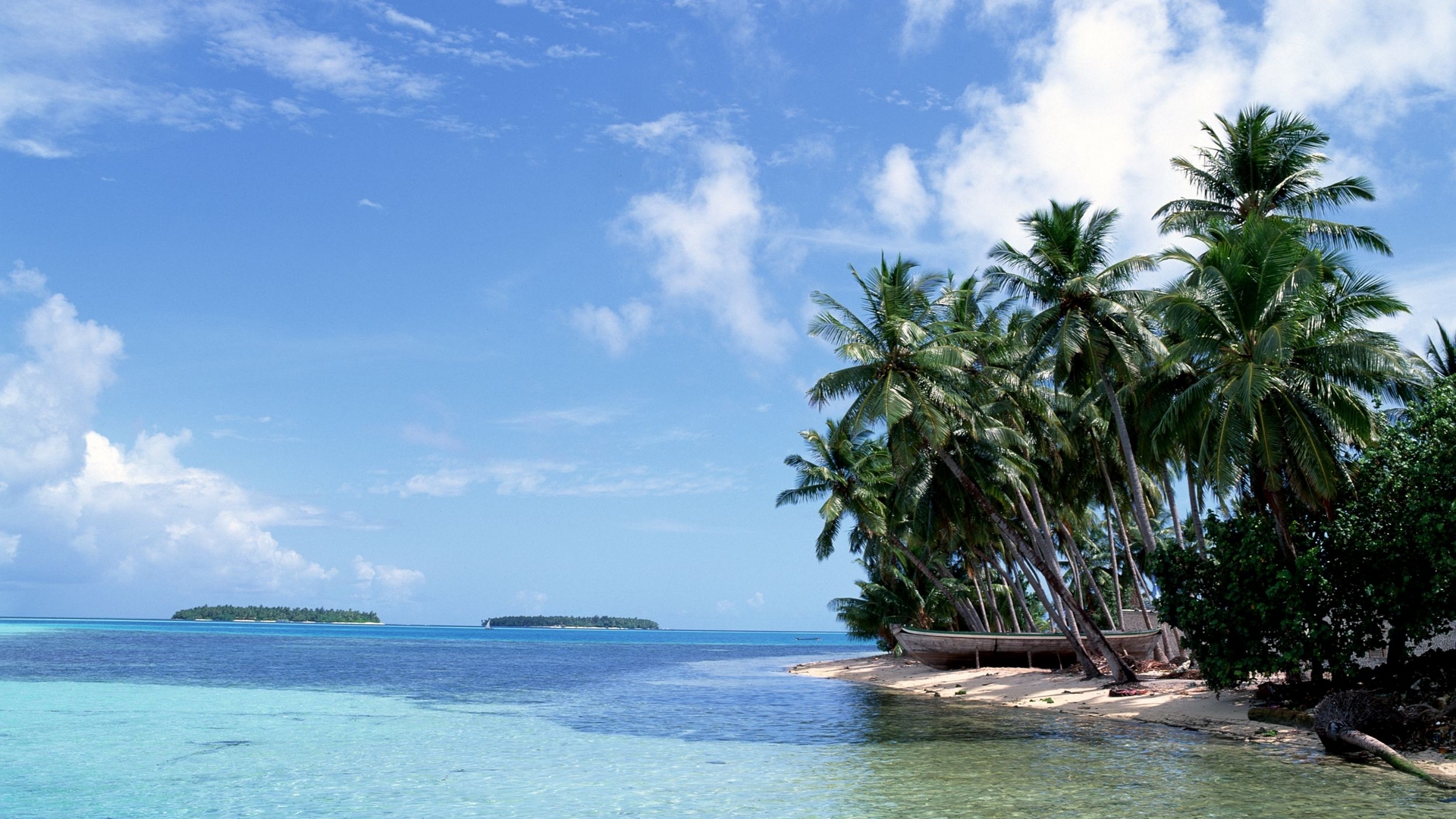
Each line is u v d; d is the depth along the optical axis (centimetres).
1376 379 2455
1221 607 2552
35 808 1622
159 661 6353
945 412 3500
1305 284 2323
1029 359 3450
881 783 1811
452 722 3014
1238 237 2567
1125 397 3381
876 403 3191
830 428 5147
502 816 1557
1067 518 4966
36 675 4722
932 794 1691
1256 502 2753
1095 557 6550
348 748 2369
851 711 3338
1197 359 2644
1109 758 2067
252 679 4834
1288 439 2388
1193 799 1592
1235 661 2502
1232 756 2064
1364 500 2381
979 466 3659
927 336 3406
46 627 18275
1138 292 3362
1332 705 2059
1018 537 3588
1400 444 2323
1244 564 2423
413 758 2223
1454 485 2122
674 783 1862
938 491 3784
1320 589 2370
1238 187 3416
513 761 2158
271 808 1630
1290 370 2445
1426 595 2173
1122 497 4678
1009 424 3938
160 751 2297
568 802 1670
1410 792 1636
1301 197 3306
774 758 2183
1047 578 3553
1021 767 1964
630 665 7550
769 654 11844
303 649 9269
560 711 3403
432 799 1711
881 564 5972
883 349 3366
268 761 2152
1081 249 3375
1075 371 3525
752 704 3688
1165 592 2714
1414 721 2039
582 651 11269
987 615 6738
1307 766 1920
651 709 3503
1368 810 1484
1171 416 2620
